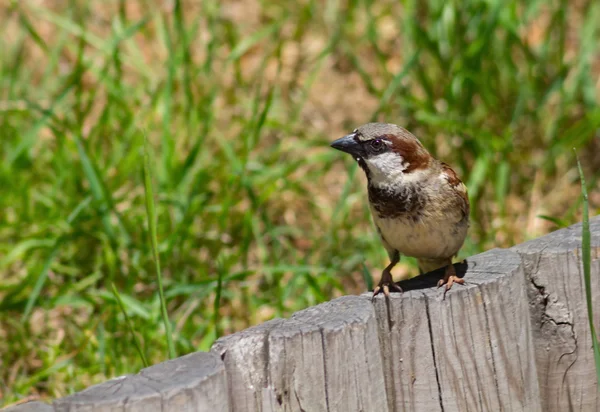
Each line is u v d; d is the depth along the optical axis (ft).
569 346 21.43
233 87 43.65
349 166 39.88
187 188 37.09
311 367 17.85
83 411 15.97
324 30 50.70
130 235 34.55
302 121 44.55
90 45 49.19
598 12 45.55
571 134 38.22
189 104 37.73
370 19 44.04
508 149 37.01
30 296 31.37
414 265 34.09
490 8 39.91
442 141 40.63
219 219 34.86
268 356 17.65
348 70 48.73
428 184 23.77
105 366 28.76
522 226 37.14
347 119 44.75
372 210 24.53
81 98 41.75
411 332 19.39
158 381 16.52
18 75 44.70
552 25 41.50
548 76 43.42
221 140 37.58
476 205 35.58
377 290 20.74
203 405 16.55
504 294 19.86
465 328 19.47
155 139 41.09
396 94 41.32
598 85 44.78
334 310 18.84
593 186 38.09
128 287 31.63
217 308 25.04
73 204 35.27
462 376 19.60
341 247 36.17
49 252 33.94
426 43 39.47
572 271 21.09
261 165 38.14
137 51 43.14
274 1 52.13
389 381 19.65
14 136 39.34
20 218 35.35
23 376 29.66
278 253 35.60
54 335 31.60
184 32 37.78
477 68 38.58
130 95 41.09
